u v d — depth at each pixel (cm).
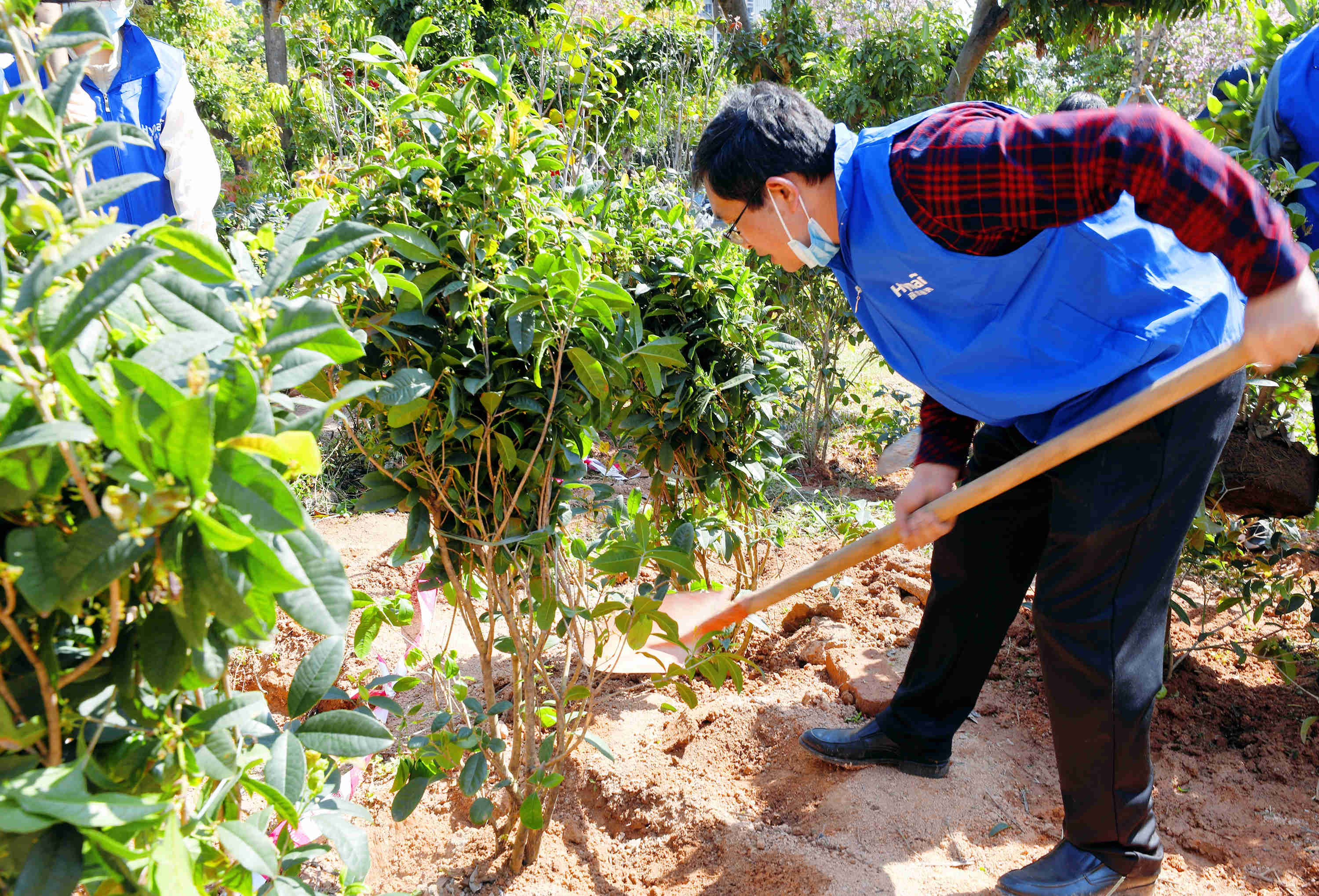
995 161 158
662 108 746
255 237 123
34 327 79
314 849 131
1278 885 202
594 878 217
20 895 78
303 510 77
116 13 235
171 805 92
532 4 899
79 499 88
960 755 247
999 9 905
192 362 84
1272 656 277
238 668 289
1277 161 250
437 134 177
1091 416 180
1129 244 169
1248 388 267
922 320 186
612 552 176
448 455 181
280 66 1227
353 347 96
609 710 279
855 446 588
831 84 970
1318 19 275
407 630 258
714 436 255
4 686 86
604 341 175
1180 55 1562
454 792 239
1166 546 180
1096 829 189
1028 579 224
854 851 209
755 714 266
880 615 321
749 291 261
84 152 95
